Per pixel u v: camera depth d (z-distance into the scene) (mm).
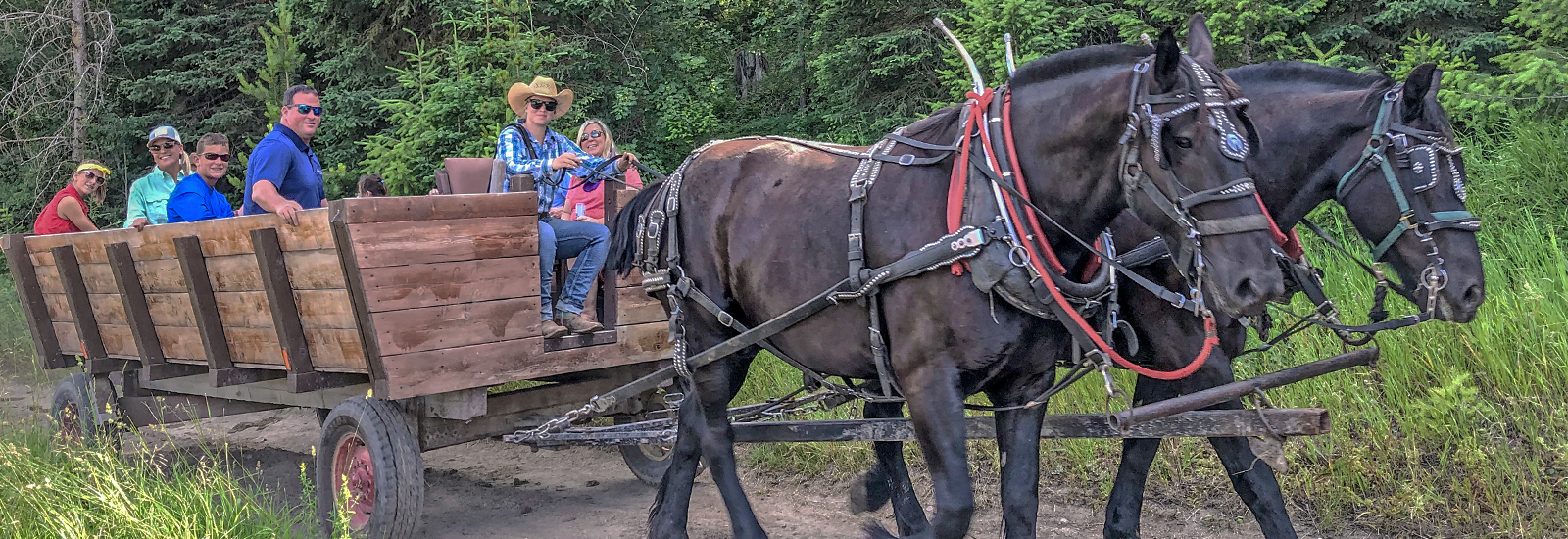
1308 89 3848
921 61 10945
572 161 4930
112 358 5969
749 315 3836
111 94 15492
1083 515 4980
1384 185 3598
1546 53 6852
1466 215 3523
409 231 4211
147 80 14688
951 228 3145
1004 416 3471
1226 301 2791
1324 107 3727
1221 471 5039
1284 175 3797
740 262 3738
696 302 3977
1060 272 3170
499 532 5094
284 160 5348
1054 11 8656
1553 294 5242
